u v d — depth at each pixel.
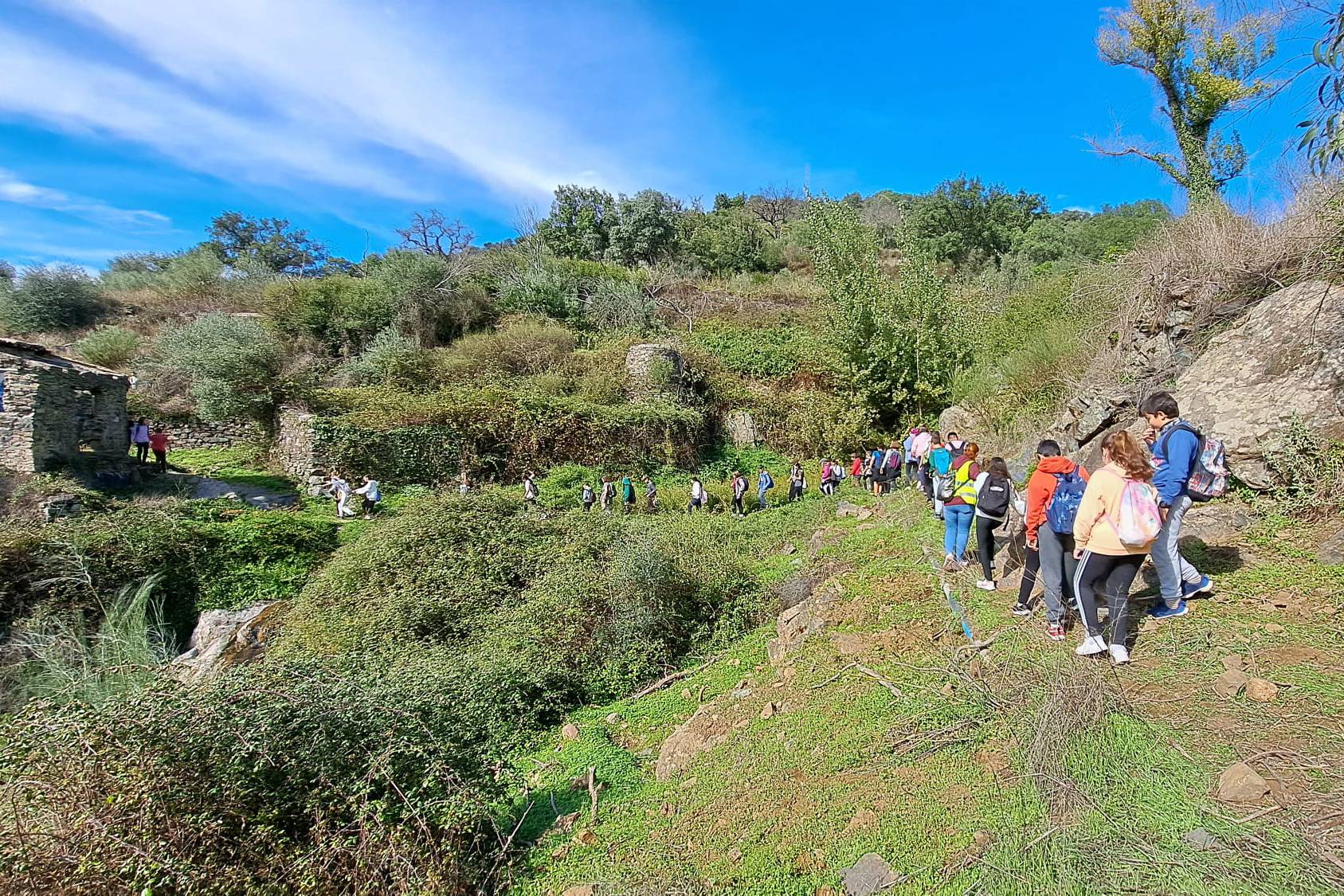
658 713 6.34
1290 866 2.49
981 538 5.79
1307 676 3.55
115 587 10.99
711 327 31.91
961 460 6.50
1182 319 7.72
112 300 28.66
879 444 19.75
